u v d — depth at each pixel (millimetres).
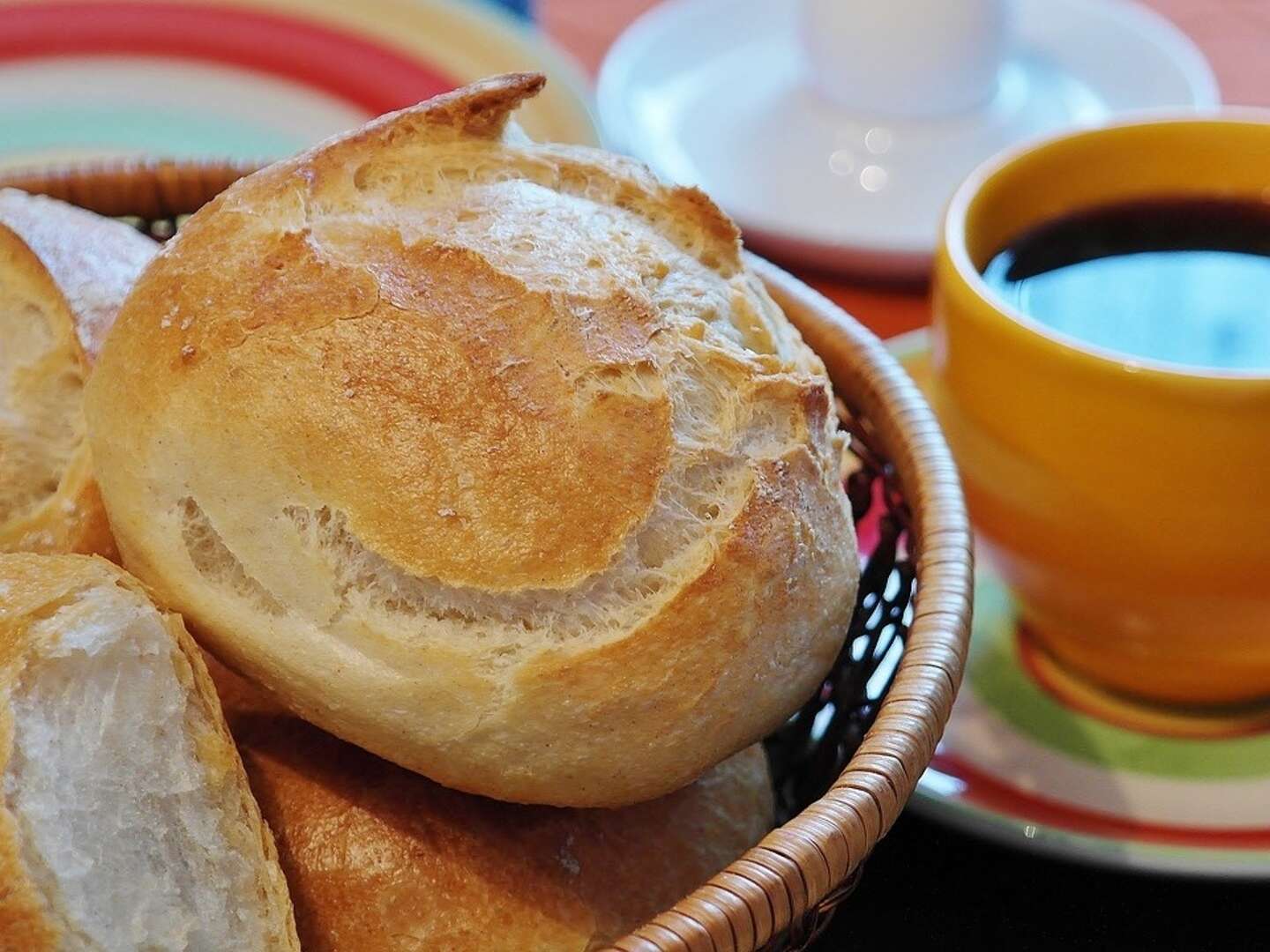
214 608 344
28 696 329
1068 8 537
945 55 490
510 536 332
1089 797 381
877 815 322
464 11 516
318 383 336
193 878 339
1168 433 366
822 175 492
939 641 343
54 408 377
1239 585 377
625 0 579
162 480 343
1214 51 544
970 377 385
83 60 511
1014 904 372
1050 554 389
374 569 336
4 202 396
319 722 346
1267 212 411
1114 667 398
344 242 345
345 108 508
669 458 338
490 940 351
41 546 366
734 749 345
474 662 333
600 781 340
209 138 502
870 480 395
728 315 361
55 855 323
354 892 352
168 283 346
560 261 346
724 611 336
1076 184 413
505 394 335
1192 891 373
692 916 311
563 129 481
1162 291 403
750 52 525
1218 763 387
